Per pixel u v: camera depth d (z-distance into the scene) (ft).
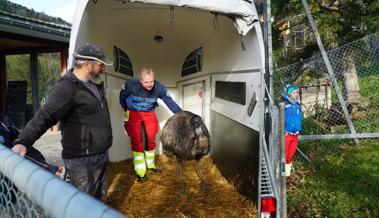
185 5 12.16
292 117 18.98
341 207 15.23
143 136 18.28
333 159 22.15
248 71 14.10
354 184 17.83
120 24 18.95
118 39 19.85
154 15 18.33
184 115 16.01
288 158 19.48
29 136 8.60
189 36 21.34
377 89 27.58
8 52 38.83
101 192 10.85
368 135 23.26
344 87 28.07
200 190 16.72
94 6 14.32
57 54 39.88
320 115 27.20
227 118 17.47
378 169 19.86
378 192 16.66
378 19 23.34
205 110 21.44
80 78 9.71
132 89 17.78
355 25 26.11
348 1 25.88
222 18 15.57
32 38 33.76
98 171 10.27
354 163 21.08
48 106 8.90
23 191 4.55
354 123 26.45
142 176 18.10
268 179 12.19
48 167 10.82
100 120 9.96
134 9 17.21
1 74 38.91
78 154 9.83
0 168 5.56
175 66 23.48
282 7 26.48
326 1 27.84
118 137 21.25
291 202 16.15
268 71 13.20
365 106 27.32
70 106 9.36
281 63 28.14
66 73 9.74
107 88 19.01
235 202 15.12
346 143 24.80
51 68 40.52
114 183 17.95
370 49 26.07
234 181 16.56
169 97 18.26
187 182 17.87
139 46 22.15
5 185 5.74
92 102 9.70
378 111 26.86
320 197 16.55
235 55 15.72
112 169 20.06
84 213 2.74
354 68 27.48
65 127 9.82
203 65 21.09
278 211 11.40
